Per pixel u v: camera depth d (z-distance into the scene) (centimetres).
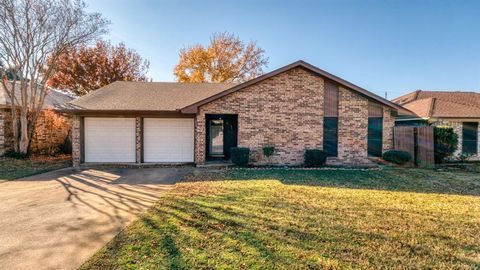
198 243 404
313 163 1186
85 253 381
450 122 1510
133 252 377
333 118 1247
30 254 380
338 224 487
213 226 472
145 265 341
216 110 1212
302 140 1227
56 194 730
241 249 385
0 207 610
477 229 472
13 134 1480
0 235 449
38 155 1528
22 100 1416
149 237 427
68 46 1538
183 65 3061
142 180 930
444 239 430
